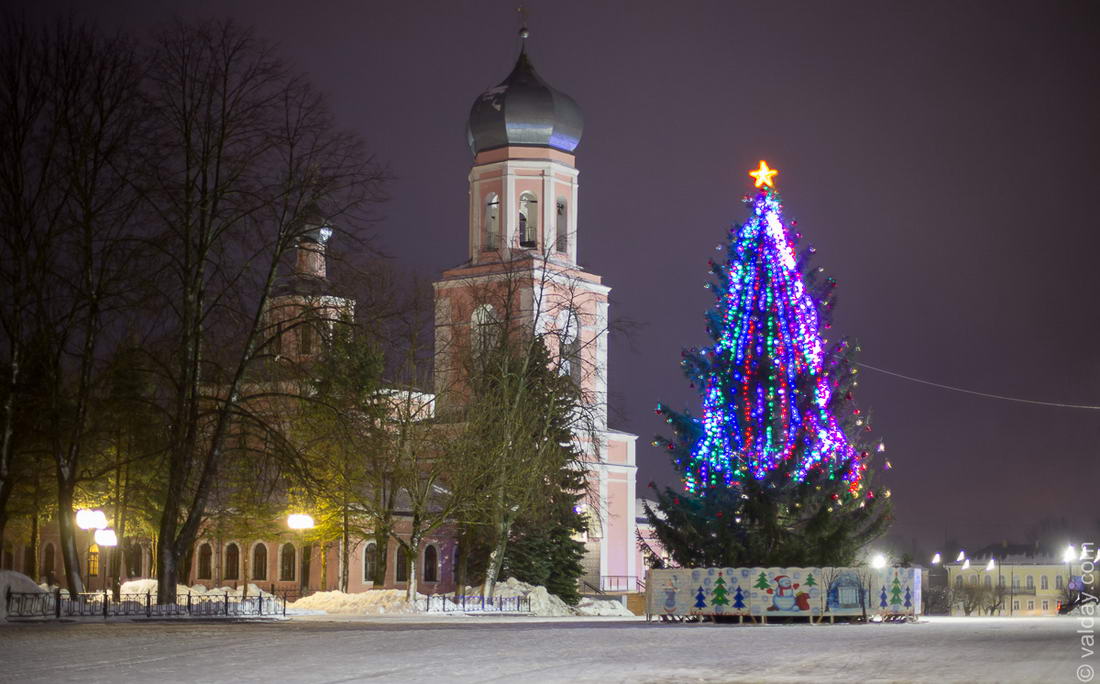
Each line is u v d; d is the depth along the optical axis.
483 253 88.38
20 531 80.94
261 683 19.89
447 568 78.56
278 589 76.31
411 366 62.69
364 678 20.62
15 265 47.00
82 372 48.44
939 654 24.92
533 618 53.41
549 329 65.88
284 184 47.44
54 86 46.72
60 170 46.78
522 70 89.19
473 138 89.62
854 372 46.38
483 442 61.81
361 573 75.06
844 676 20.59
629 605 84.94
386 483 70.19
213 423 49.25
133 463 62.50
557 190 89.19
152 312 47.22
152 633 33.31
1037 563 127.81
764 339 45.53
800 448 45.44
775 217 46.19
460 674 21.27
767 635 32.34
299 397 49.91
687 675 20.98
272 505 69.44
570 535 76.00
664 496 47.25
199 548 79.25
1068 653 25.05
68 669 22.50
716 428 46.06
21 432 49.72
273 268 48.03
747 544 46.09
